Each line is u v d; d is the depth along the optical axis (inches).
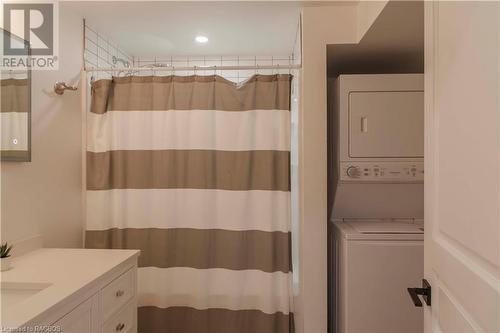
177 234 82.9
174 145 82.0
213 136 82.0
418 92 72.7
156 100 81.8
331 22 73.7
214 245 82.8
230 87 80.8
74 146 78.7
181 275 82.9
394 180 73.0
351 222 83.4
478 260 25.0
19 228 61.9
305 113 74.6
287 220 80.1
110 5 74.5
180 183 82.3
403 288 68.4
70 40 76.7
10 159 58.9
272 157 79.9
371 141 73.5
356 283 68.9
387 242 68.9
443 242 32.6
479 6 24.5
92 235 81.4
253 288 81.9
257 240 81.2
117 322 55.5
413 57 81.9
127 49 105.0
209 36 94.0
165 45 101.1
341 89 74.1
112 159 83.2
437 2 33.8
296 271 84.0
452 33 29.7
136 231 82.5
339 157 74.4
